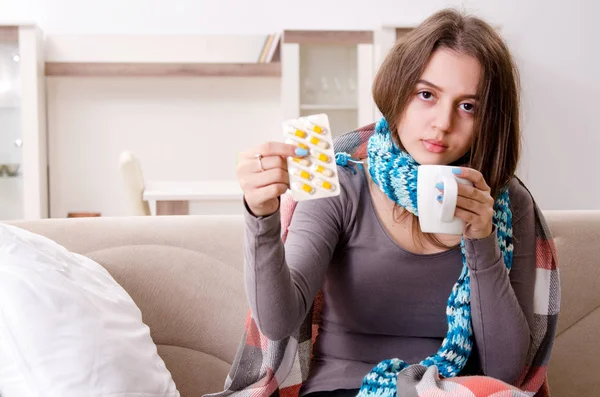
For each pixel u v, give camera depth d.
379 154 1.17
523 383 1.29
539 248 1.30
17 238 1.19
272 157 0.90
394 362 1.10
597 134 5.46
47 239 1.28
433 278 1.16
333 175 0.90
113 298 1.27
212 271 1.45
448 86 1.08
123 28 5.06
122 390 1.11
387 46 4.78
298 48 4.93
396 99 1.12
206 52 5.09
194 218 1.52
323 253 1.12
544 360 1.29
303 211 1.16
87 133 5.09
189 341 1.42
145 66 5.02
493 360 1.15
